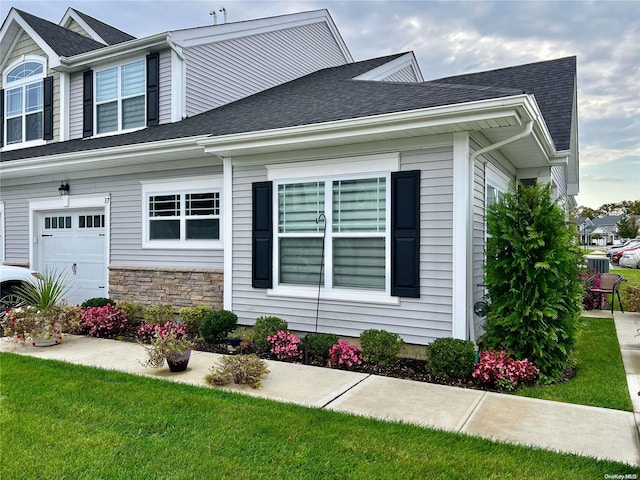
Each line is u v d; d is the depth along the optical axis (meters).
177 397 4.52
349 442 3.57
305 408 4.27
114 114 10.43
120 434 3.70
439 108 5.25
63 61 10.70
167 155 7.99
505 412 4.23
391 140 6.11
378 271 6.26
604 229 75.12
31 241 10.54
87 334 7.76
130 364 5.88
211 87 10.45
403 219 5.96
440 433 3.73
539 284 5.27
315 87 9.95
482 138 6.20
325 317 6.61
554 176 9.80
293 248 6.93
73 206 9.84
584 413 4.21
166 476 3.08
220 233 8.05
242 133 6.67
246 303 7.34
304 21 13.13
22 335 6.59
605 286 10.34
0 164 9.66
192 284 8.21
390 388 4.92
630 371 5.60
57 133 11.32
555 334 5.13
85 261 9.85
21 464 3.23
